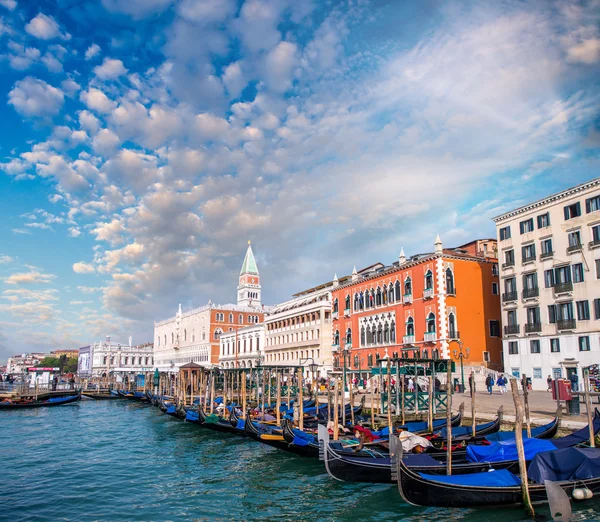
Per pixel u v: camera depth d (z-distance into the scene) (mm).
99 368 126625
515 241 40438
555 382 22422
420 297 43812
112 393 70812
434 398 27922
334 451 17359
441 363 31203
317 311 61062
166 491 18266
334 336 57219
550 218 37625
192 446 27734
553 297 36844
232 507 16109
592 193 34656
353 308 53938
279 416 28547
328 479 18641
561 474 14172
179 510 16000
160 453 25938
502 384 35250
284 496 16906
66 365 172125
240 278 128625
